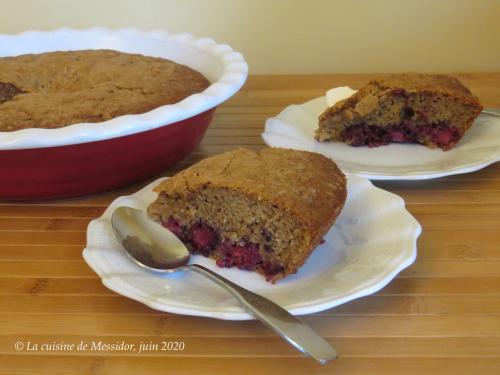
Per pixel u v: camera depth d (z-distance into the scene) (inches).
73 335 14.6
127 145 17.9
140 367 13.9
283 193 15.8
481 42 30.0
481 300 15.4
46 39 26.4
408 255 15.5
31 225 18.3
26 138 16.4
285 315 13.9
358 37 30.0
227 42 30.2
